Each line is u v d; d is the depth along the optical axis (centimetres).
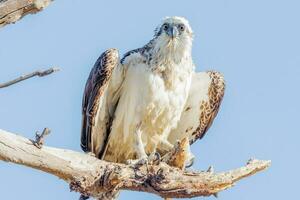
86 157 1089
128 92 1384
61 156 1059
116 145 1402
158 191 1122
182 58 1381
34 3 906
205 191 1122
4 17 903
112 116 1406
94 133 1373
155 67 1373
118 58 1341
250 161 1138
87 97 1343
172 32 1368
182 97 1394
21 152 1012
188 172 1127
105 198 1132
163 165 1143
